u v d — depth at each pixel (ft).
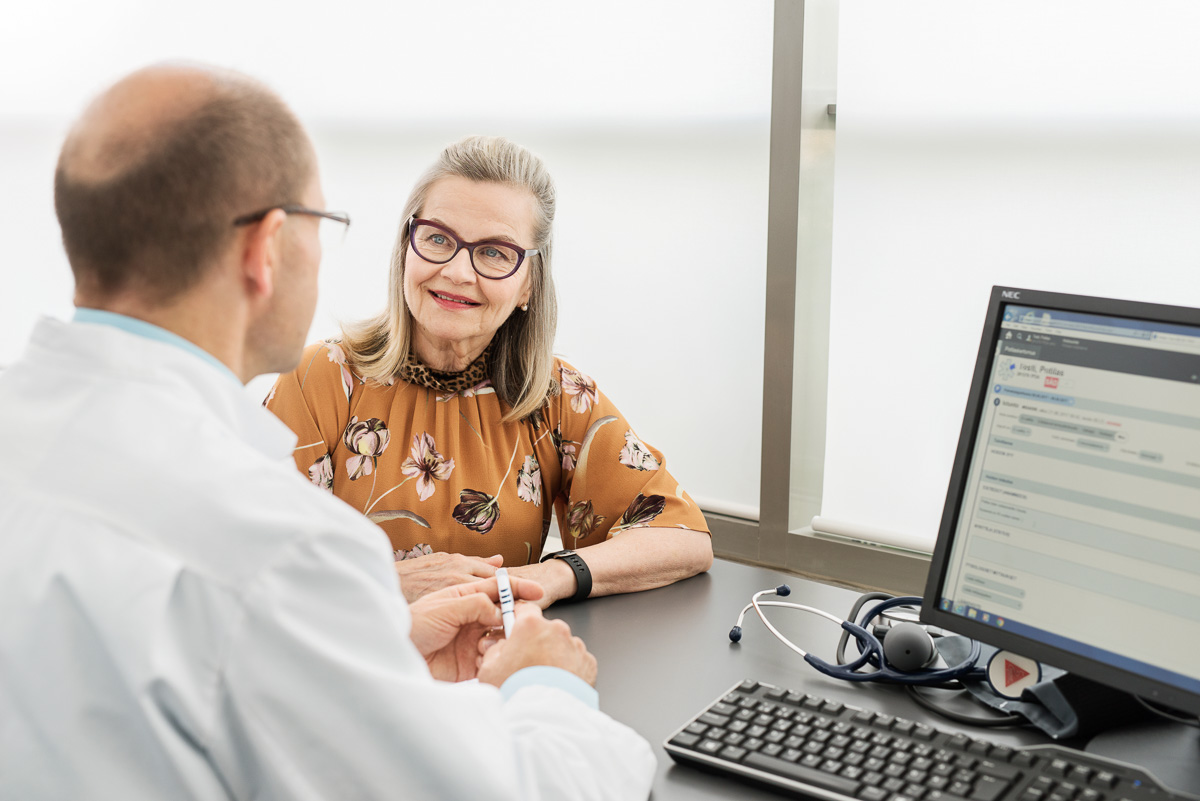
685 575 4.94
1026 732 3.35
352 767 2.16
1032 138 6.38
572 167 8.61
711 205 7.93
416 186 5.28
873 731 3.09
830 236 7.49
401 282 5.30
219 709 2.10
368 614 2.25
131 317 2.43
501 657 3.33
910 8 6.74
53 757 2.09
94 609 2.06
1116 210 6.12
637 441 5.54
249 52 10.11
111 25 10.77
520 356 5.42
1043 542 3.30
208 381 2.44
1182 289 5.95
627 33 8.08
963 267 6.81
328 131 9.82
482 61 8.87
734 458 8.20
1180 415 3.00
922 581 7.03
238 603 2.11
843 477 7.66
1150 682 3.01
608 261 8.57
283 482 2.31
